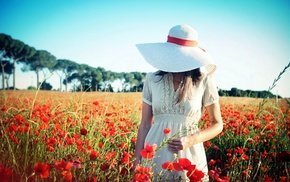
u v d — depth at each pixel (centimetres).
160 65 197
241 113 563
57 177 204
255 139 394
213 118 204
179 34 205
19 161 248
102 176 214
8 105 488
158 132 204
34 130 309
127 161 195
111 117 472
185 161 157
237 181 275
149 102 216
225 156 368
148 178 161
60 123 369
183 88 197
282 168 329
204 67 212
